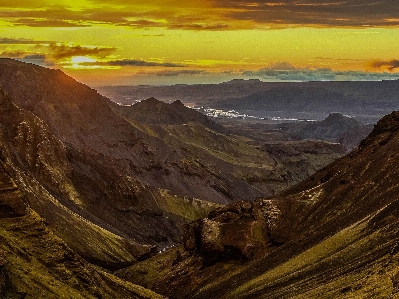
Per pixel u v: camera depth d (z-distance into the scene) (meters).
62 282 123.88
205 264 189.00
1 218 132.50
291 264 156.25
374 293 100.44
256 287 153.12
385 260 119.00
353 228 157.38
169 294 181.50
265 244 189.38
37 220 136.38
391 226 141.38
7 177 139.12
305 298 121.06
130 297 143.38
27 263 121.00
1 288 105.94
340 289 115.38
